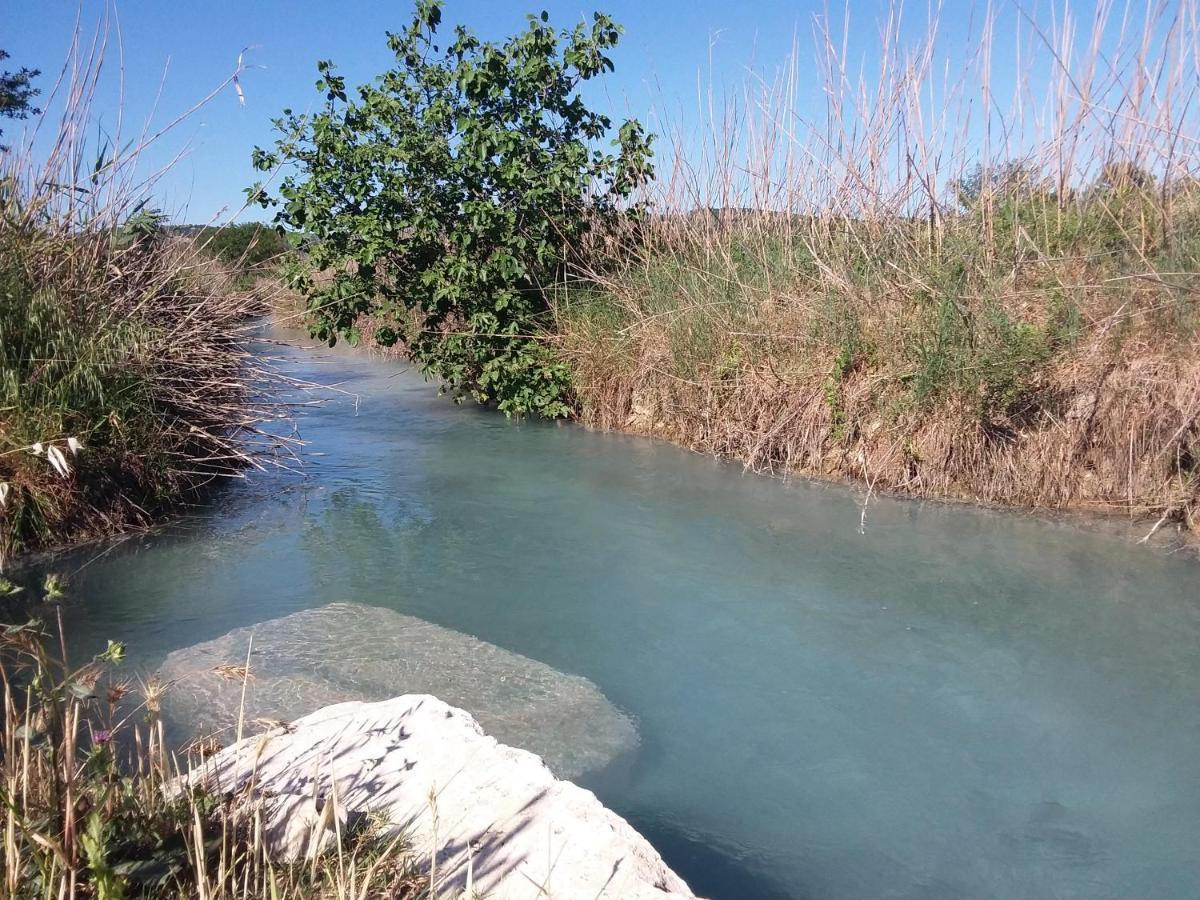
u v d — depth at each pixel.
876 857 3.06
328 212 9.84
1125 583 5.25
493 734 3.74
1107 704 4.01
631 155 10.64
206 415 7.19
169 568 5.66
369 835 2.57
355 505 6.98
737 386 8.23
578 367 9.97
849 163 8.56
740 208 10.16
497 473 7.88
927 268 7.63
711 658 4.47
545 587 5.36
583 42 10.19
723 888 2.91
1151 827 3.22
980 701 4.05
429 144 9.66
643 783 3.46
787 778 3.50
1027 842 3.14
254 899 2.26
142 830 2.39
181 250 7.98
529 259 10.36
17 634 3.00
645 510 6.78
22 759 2.41
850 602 5.09
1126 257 7.21
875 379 7.44
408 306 10.27
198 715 3.82
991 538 6.01
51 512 5.92
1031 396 6.69
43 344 6.23
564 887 2.41
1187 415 5.98
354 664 4.30
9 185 6.38
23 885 2.11
